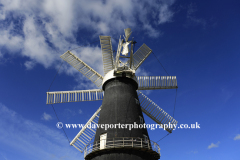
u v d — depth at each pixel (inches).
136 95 740.7
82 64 849.5
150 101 863.1
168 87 862.5
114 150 577.0
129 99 695.7
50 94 791.7
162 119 848.3
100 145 615.5
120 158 562.6
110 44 865.5
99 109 829.8
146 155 595.2
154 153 609.6
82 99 814.5
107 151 581.0
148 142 641.6
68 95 808.3
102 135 633.6
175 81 873.5
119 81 731.4
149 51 932.0
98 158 586.6
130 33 768.9
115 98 692.7
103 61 852.0
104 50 859.4
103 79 782.5
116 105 675.4
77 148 805.9
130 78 740.0
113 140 595.2
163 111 864.9
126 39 788.6
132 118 654.5
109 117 655.8
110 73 757.3
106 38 866.1
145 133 663.1
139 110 705.6
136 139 609.3
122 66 746.2
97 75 856.3
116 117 647.8
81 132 820.6
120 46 761.6
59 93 802.2
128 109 669.9
